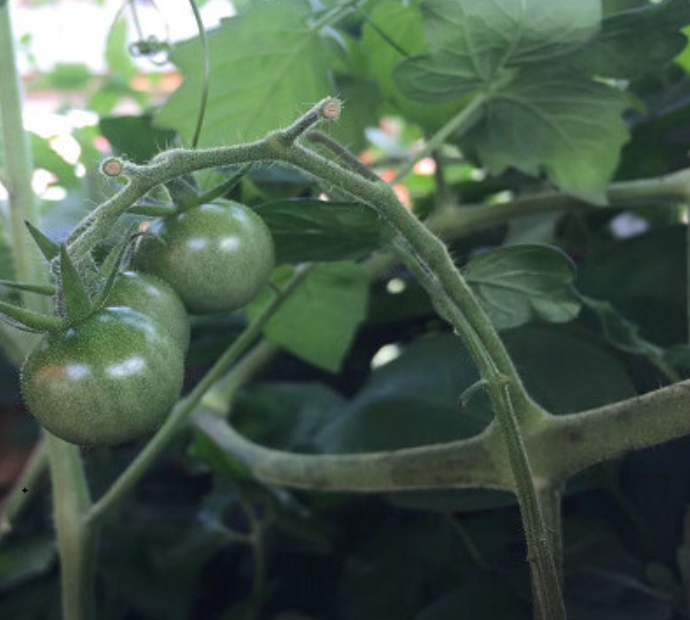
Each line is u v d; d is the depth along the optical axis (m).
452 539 0.28
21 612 0.31
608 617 0.23
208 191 0.18
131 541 0.32
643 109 0.25
